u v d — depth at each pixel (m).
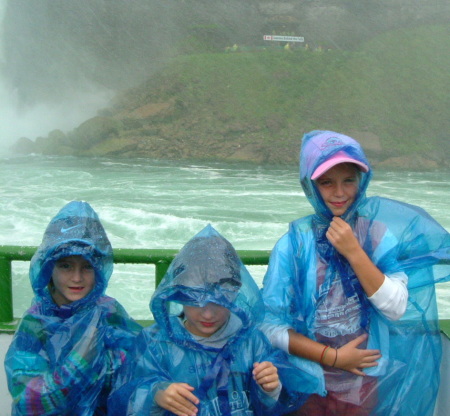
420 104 51.34
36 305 1.98
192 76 53.06
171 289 1.80
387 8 59.69
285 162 44.84
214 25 60.66
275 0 59.66
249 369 1.90
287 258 2.03
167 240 16.67
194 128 47.91
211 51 60.16
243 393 1.87
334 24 60.19
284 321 2.02
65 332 1.90
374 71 55.34
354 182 1.97
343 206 1.97
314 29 60.69
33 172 33.62
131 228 17.45
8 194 24.95
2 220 18.69
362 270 1.90
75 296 1.94
